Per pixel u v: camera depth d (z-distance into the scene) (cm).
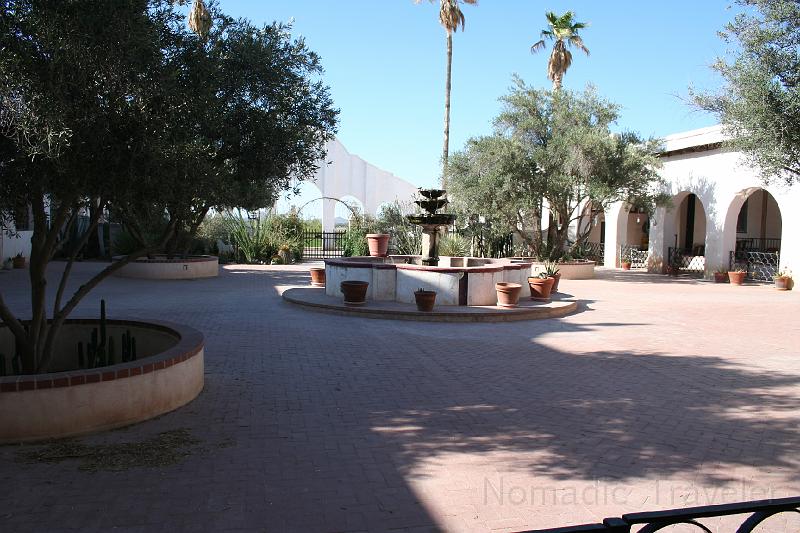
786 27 968
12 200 487
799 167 1077
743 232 2484
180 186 491
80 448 462
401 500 386
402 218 2602
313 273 1568
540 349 891
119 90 461
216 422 532
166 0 529
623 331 1061
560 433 521
